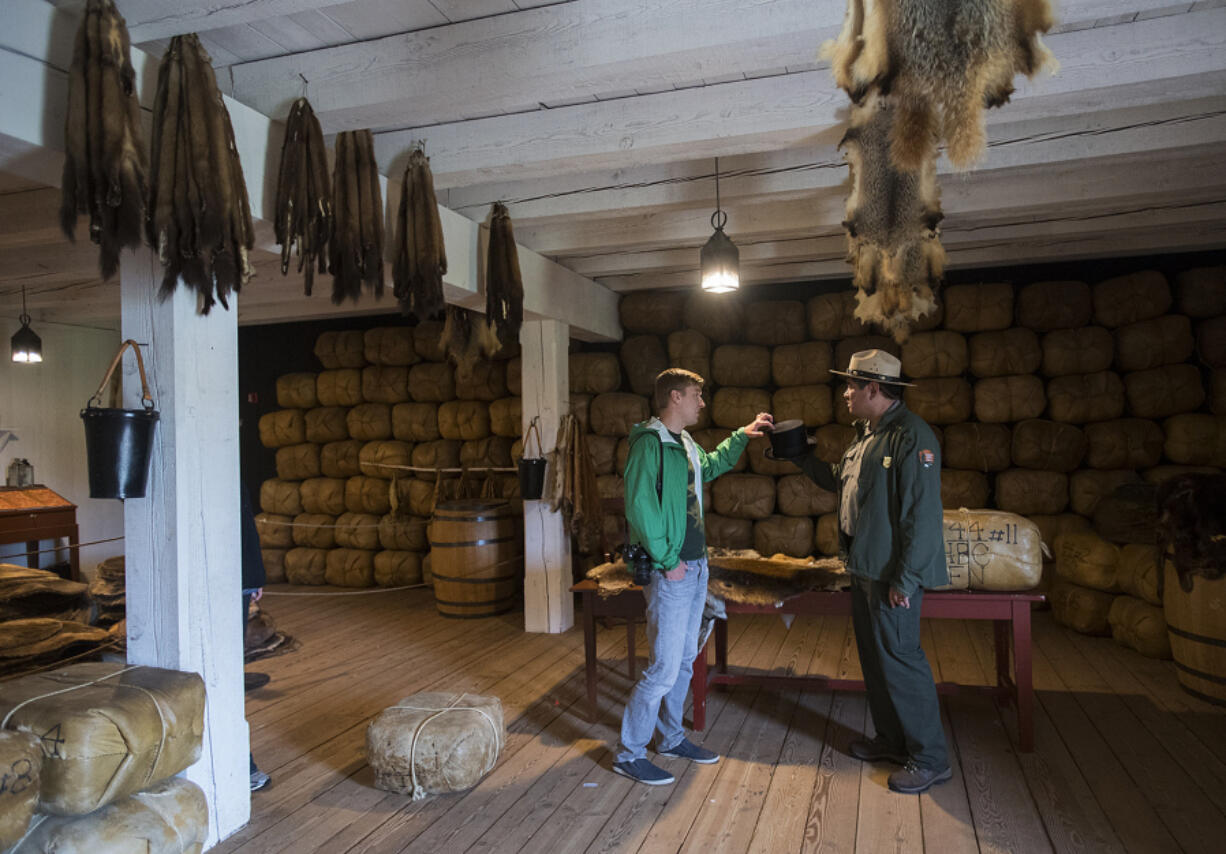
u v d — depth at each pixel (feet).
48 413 23.20
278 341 26.55
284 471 24.39
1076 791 9.31
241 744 8.93
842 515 10.48
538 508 17.37
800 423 11.10
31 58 7.07
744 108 10.10
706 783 9.78
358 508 23.24
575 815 9.04
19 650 12.45
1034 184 13.58
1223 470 16.66
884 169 8.97
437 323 22.22
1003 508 18.13
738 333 20.33
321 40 9.11
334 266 9.86
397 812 9.20
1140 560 14.83
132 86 7.14
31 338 19.97
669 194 13.16
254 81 9.53
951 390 18.39
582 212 13.57
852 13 6.13
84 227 12.16
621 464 20.06
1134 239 17.33
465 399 22.34
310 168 9.16
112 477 7.77
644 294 20.54
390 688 13.75
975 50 5.64
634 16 8.21
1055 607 17.13
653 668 9.74
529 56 8.53
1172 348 17.11
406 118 9.53
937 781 9.56
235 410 8.98
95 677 7.77
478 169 11.23
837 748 10.80
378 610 19.90
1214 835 8.26
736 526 19.16
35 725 6.72
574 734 11.46
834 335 19.19
